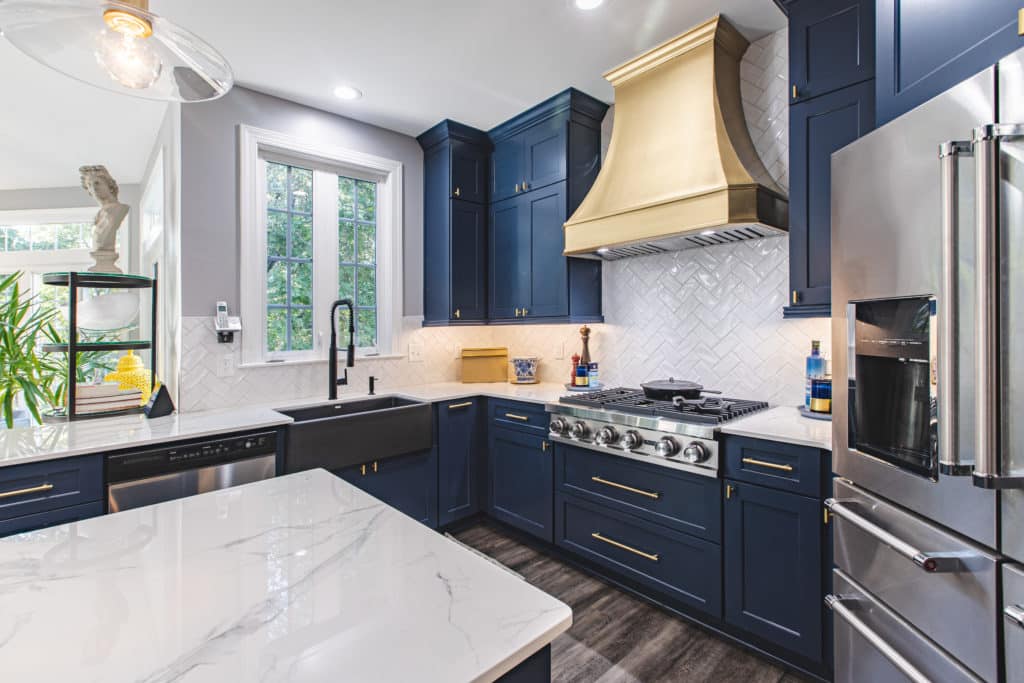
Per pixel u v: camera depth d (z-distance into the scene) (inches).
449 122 128.3
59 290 175.8
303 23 86.1
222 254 106.9
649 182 94.6
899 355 49.0
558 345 137.6
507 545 114.1
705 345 105.6
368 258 133.3
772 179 91.5
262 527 40.1
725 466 77.9
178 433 80.4
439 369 143.6
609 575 97.2
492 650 24.3
